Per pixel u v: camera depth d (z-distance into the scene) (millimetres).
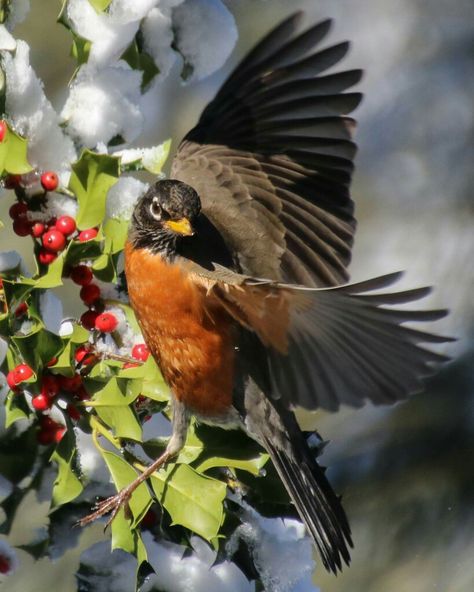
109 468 6359
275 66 7172
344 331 6156
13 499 6801
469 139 12445
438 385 10094
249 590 6895
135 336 7355
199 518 6270
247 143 7461
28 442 6801
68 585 10039
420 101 12695
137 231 7109
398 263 12031
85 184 6520
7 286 6141
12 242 11906
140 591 6758
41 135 6734
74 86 7004
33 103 6699
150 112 12844
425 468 9930
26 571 9969
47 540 6891
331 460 10203
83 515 6902
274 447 6992
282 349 6465
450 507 9781
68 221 6598
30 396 6812
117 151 7266
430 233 12094
